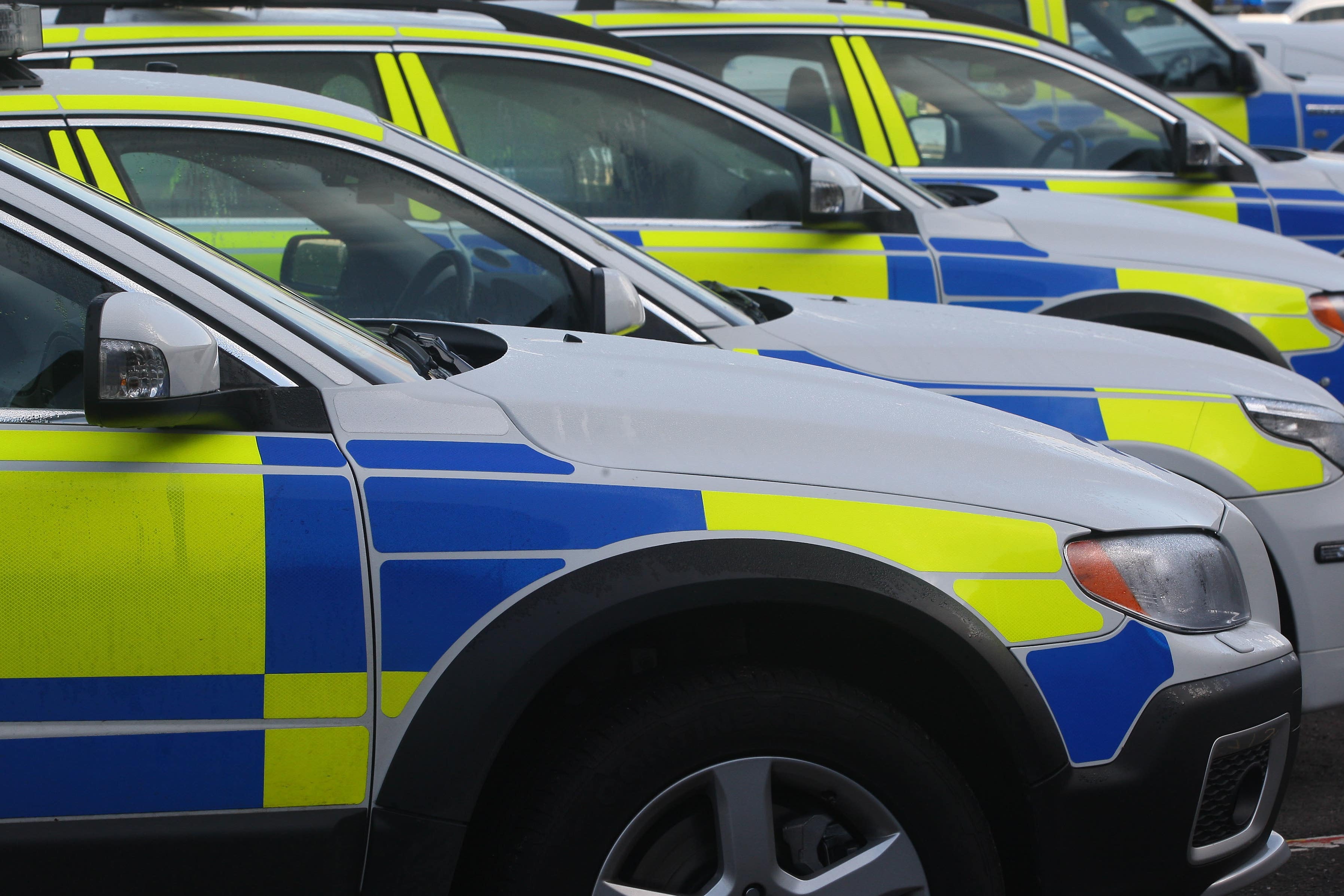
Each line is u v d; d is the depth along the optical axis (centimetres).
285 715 300
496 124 775
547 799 312
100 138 520
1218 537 380
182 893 297
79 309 315
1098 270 776
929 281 773
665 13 1005
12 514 293
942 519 338
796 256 775
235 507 301
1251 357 608
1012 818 347
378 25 764
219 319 319
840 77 1002
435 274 555
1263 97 1343
